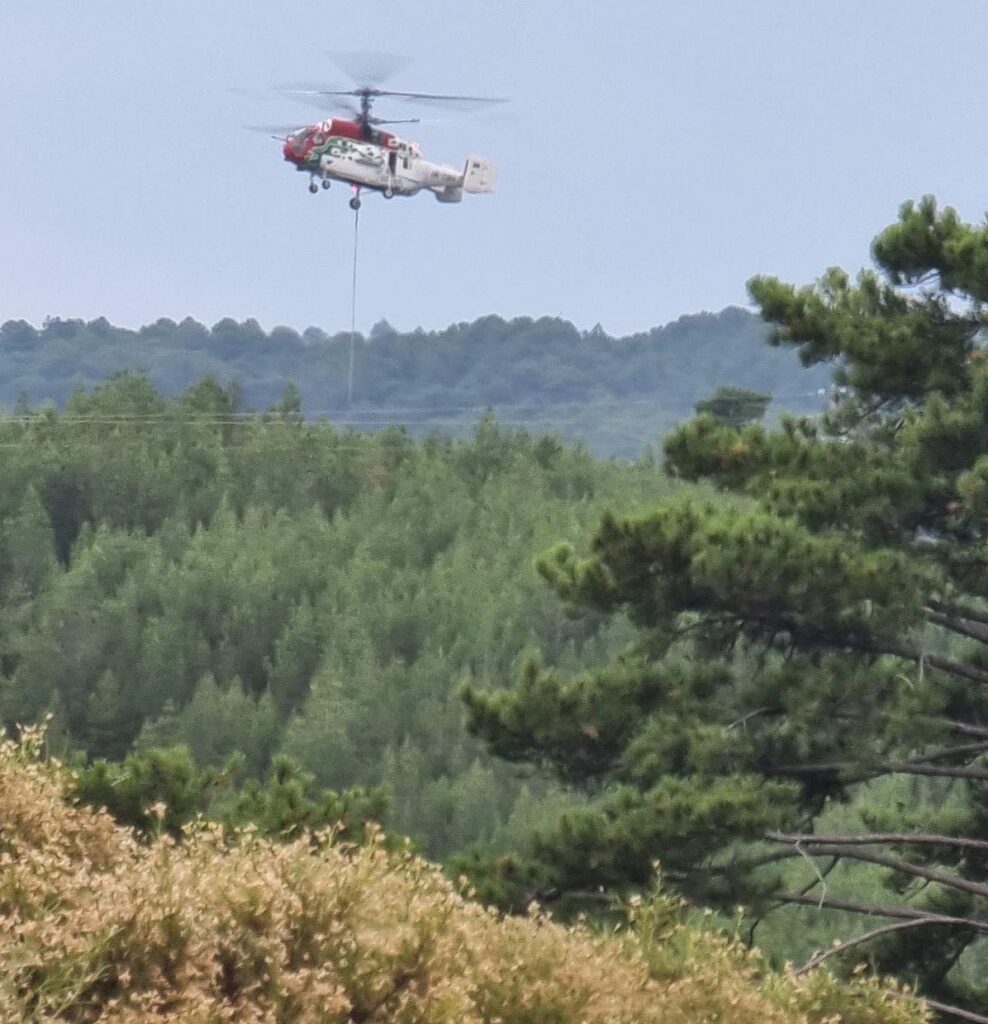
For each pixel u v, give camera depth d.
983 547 67.12
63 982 23.41
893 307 73.81
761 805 56.56
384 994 26.53
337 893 27.11
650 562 64.69
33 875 25.55
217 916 25.50
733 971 34.56
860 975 54.16
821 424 72.81
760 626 65.50
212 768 47.31
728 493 72.00
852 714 62.50
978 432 67.12
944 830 66.25
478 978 28.38
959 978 65.69
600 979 30.25
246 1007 24.36
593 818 58.22
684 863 56.62
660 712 63.31
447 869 58.47
